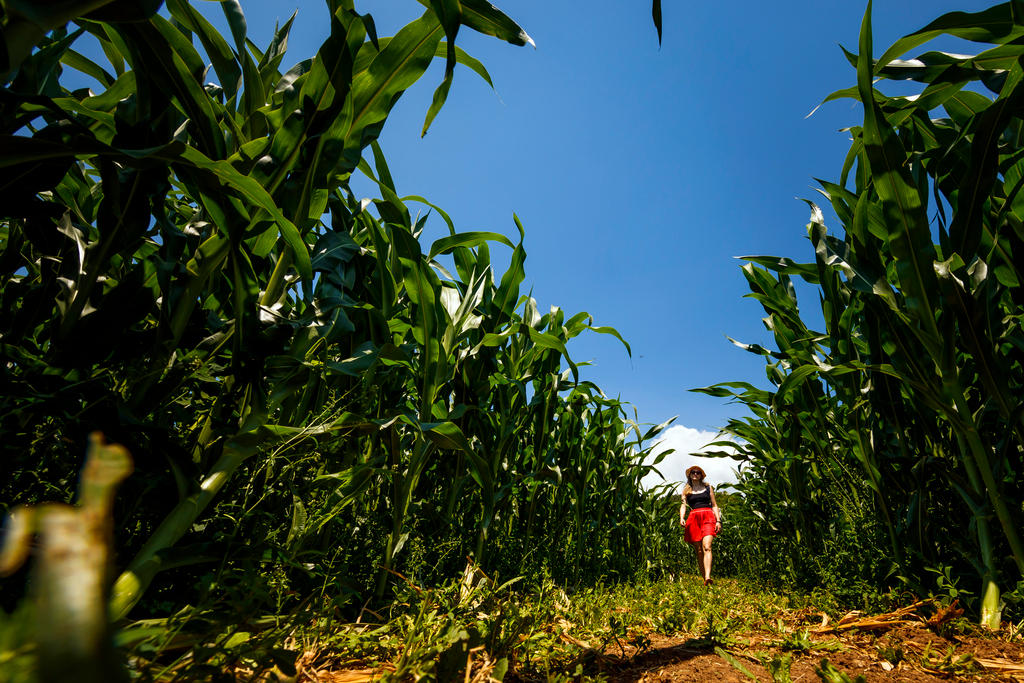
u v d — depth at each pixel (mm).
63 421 1304
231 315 2012
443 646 1715
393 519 2588
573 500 5090
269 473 1726
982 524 3092
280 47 2191
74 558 181
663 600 4246
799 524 5047
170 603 1358
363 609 2133
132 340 1459
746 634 3033
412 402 3227
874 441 3689
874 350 3488
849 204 3299
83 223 1835
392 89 1951
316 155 1767
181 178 1664
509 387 3676
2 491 1252
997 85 2670
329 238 2107
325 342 2012
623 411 5809
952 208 3246
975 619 3053
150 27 1484
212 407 1668
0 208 1387
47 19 1015
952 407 3057
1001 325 2979
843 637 2914
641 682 2004
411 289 2736
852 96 3047
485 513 3307
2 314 1540
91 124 1865
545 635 2168
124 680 168
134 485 1354
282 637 1310
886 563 3660
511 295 3498
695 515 7273
